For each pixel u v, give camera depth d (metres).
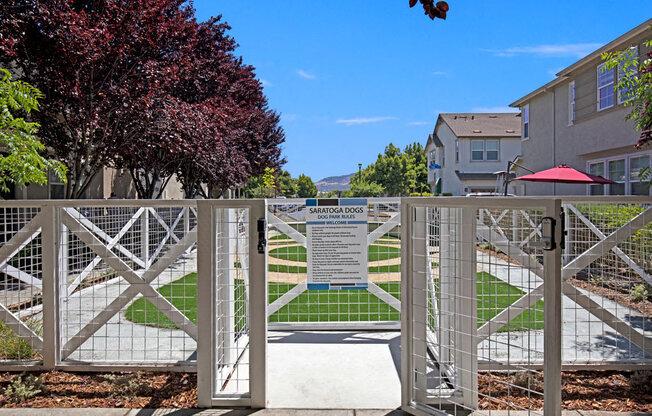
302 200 5.06
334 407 3.32
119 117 9.36
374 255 10.20
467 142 31.72
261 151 24.06
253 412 3.21
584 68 15.25
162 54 10.98
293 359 4.36
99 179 15.49
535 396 3.39
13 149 5.58
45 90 8.69
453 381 3.55
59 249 3.96
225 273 4.03
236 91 19.92
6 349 4.02
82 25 8.45
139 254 7.09
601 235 4.90
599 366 3.88
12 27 7.50
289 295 5.37
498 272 7.08
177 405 3.31
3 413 3.10
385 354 4.50
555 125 17.42
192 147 11.49
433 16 2.96
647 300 5.57
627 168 13.06
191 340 4.86
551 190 17.59
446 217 3.70
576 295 4.03
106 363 3.95
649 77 6.23
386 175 59.00
